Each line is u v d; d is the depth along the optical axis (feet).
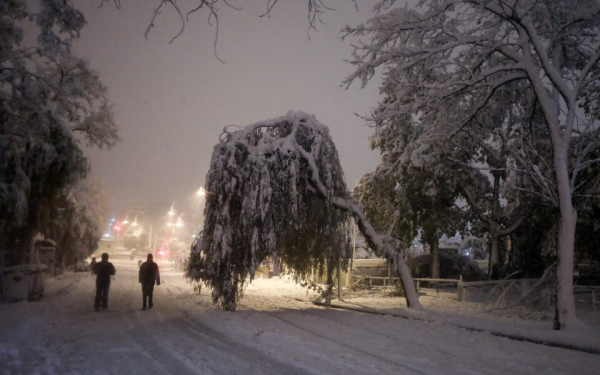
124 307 55.52
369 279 92.43
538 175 45.65
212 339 35.53
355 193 75.46
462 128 56.13
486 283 69.36
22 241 63.41
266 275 116.06
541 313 52.80
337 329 41.22
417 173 74.64
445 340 36.96
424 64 52.37
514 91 61.72
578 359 31.45
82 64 74.23
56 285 83.05
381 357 30.30
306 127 54.49
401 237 69.77
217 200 50.60
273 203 49.80
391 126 75.66
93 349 31.24
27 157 59.41
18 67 58.80
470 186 79.30
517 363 29.76
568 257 41.27
